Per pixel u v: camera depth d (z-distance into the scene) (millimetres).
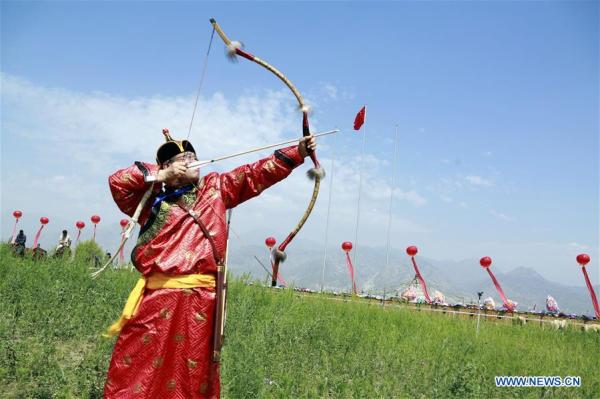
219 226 4266
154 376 3859
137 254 4102
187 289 4000
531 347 10086
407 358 7863
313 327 8531
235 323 7992
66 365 5984
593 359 9562
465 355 8664
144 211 4359
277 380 6102
